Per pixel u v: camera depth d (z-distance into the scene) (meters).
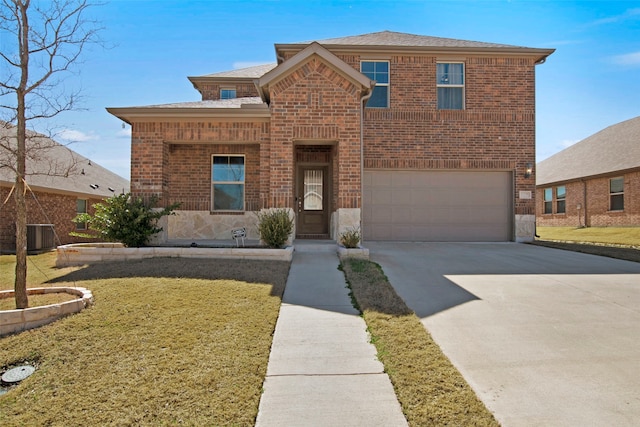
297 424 2.94
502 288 6.53
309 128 9.68
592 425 2.88
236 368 3.71
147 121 10.35
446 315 5.23
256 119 10.38
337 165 10.48
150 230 9.27
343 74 9.73
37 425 2.94
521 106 13.27
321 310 5.45
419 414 3.00
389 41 14.21
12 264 9.85
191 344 4.17
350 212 9.64
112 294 5.72
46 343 4.24
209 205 12.12
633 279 7.16
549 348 4.21
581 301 5.83
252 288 6.18
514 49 13.09
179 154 12.22
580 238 16.25
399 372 3.63
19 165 5.25
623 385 3.45
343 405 3.18
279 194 9.66
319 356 4.06
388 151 12.98
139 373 3.62
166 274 6.95
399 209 13.05
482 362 3.89
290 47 13.25
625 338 4.48
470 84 13.26
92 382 3.50
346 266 7.80
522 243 12.66
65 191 17.03
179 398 3.23
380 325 4.75
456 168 13.07
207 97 18.00
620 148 20.77
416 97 13.16
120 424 2.93
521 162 13.16
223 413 3.05
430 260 9.01
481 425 2.85
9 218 14.37
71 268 8.03
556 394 3.30
